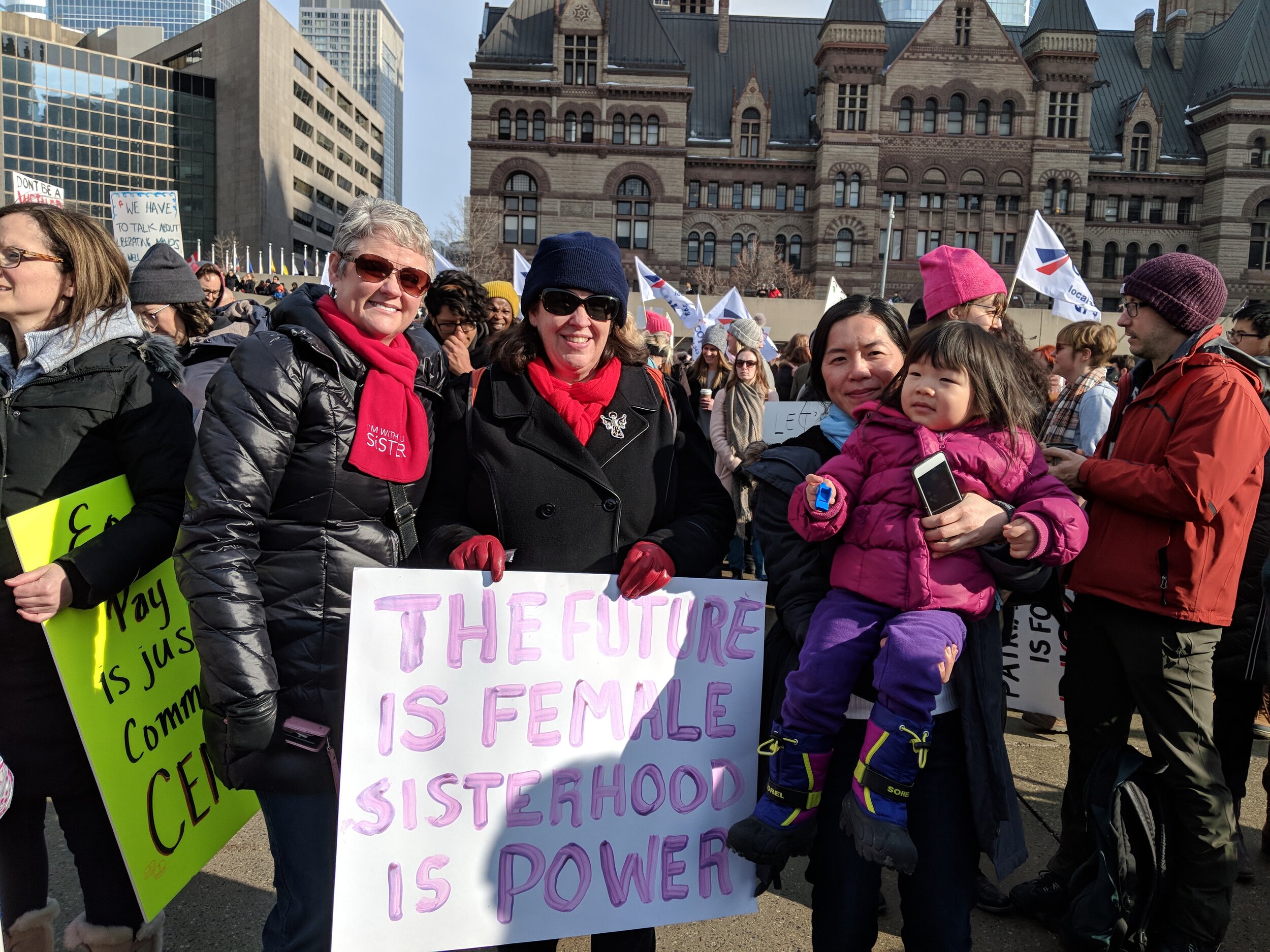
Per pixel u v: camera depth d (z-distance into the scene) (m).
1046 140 44.75
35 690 2.13
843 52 44.38
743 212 46.94
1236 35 49.78
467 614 1.94
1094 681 2.66
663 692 2.09
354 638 1.87
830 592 2.00
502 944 1.96
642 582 1.99
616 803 2.05
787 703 1.91
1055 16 44.38
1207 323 2.50
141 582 2.30
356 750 1.86
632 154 43.62
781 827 1.89
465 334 3.92
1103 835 2.43
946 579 1.84
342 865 1.85
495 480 2.04
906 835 1.74
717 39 51.75
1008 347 1.97
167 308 3.85
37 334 2.14
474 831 1.95
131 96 75.25
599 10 43.16
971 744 1.87
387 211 1.94
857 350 2.13
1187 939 2.43
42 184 8.99
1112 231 48.81
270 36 77.00
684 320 15.37
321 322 1.94
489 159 43.28
